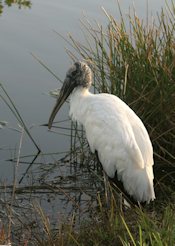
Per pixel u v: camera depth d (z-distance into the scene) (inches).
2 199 415.8
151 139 444.8
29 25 660.1
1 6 714.2
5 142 494.3
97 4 703.1
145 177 382.3
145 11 663.1
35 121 519.8
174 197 407.5
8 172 458.3
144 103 442.9
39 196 426.9
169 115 440.1
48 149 489.1
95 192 435.5
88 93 430.3
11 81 565.6
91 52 472.7
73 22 658.2
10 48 615.5
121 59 451.8
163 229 311.3
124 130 387.9
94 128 406.6
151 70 440.8
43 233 366.3
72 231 338.0
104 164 405.1
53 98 544.1
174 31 467.8
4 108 534.6
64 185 445.1
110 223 339.3
